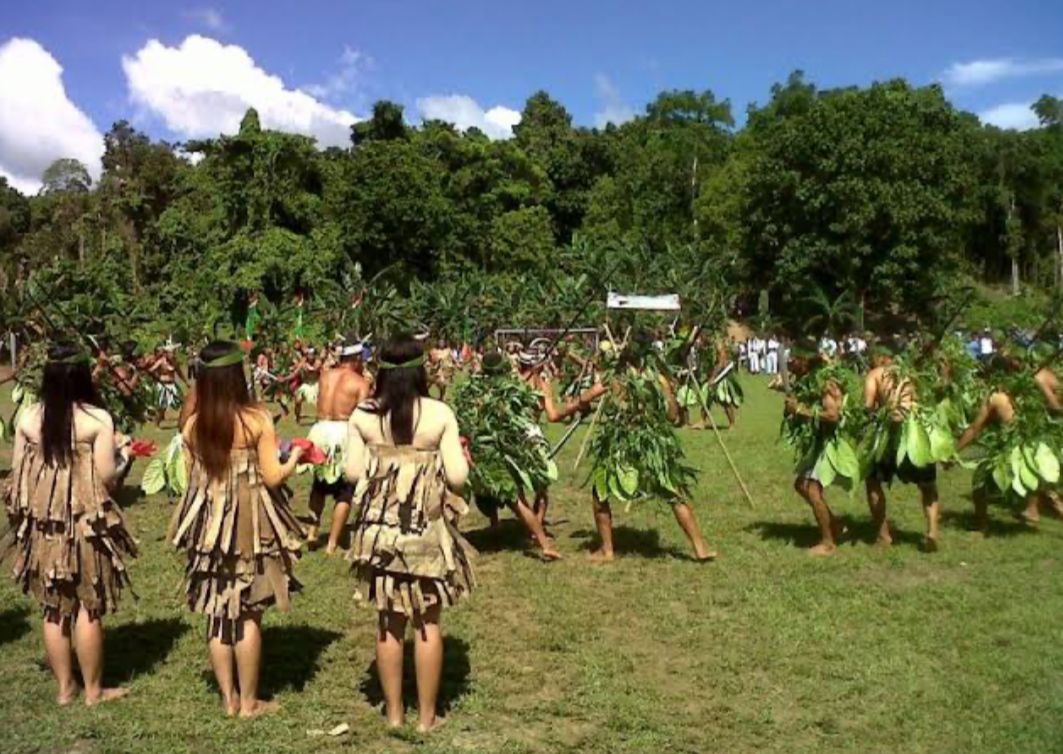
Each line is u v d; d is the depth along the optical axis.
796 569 7.51
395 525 4.35
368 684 5.22
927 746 4.50
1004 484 8.54
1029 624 6.09
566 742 4.54
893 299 47.12
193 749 4.43
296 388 19.34
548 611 6.48
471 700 4.98
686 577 7.32
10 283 16.98
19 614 6.40
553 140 77.00
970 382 10.13
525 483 7.82
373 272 50.06
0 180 68.19
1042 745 4.46
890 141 45.38
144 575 7.31
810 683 5.23
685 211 67.06
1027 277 68.44
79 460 4.73
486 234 57.38
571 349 16.03
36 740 4.49
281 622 6.25
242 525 4.57
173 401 17.78
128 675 5.34
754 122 65.31
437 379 15.95
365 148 51.25
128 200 50.75
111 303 12.88
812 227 47.34
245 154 47.31
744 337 33.72
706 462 12.95
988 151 68.06
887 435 7.90
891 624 6.15
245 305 42.59
